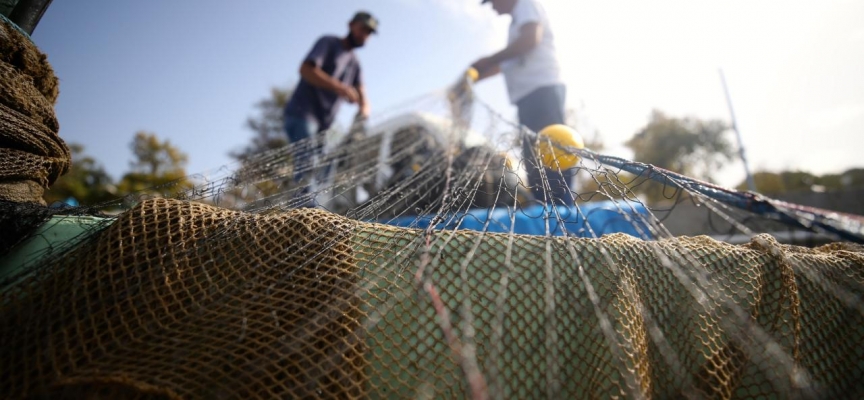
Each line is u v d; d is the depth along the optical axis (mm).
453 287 1231
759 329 1303
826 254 1655
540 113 4375
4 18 1735
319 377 1048
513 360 1148
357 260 1304
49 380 1015
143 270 1271
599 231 2703
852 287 1509
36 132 1744
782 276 1419
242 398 993
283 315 1166
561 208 2830
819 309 1448
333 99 5465
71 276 1242
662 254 1393
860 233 2061
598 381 1156
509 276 1257
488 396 1048
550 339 1157
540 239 1376
